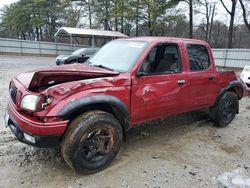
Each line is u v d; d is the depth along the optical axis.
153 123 4.85
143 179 2.93
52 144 2.70
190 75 3.88
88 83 2.80
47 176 2.91
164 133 4.40
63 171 3.02
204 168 3.25
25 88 2.83
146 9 30.09
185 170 3.17
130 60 3.33
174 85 3.65
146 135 4.26
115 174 3.01
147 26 33.31
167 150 3.72
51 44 29.30
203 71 4.16
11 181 2.79
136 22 34.19
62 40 44.91
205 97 4.29
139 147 3.78
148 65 3.40
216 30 39.47
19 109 2.79
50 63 19.55
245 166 3.35
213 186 2.86
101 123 2.89
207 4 31.06
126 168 3.15
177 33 36.91
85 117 2.81
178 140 4.12
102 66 3.50
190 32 27.25
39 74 2.80
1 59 20.86
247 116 5.73
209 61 4.34
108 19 36.69
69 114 2.64
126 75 3.13
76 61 14.47
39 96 2.59
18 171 2.98
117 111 3.13
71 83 2.72
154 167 3.21
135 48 3.50
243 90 5.06
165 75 3.53
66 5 41.75
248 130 4.79
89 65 3.63
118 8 31.86
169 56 3.67
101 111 2.99
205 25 38.25
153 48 3.44
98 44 35.47
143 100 3.30
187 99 3.94
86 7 39.78
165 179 2.95
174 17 31.55
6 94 6.85
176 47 3.76
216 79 4.40
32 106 2.61
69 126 2.77
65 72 2.85
